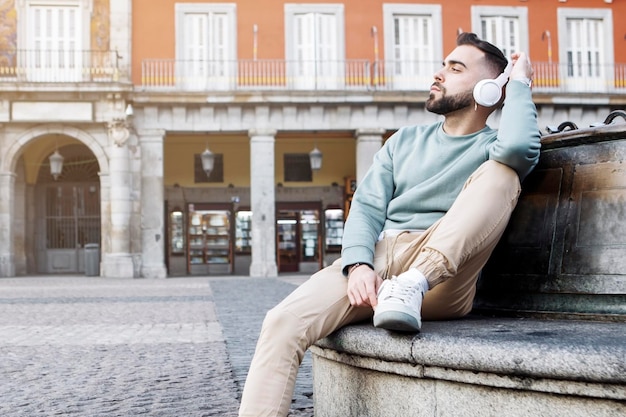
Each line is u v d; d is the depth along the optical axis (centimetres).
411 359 264
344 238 327
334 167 3170
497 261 342
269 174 2709
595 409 224
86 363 704
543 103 2747
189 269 3109
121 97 2638
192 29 2775
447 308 314
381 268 322
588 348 226
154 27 2756
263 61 2775
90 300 1536
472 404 251
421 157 349
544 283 321
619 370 216
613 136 313
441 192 334
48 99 2620
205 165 2744
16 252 3022
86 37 2719
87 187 3105
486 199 297
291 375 293
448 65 345
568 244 317
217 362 696
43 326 1041
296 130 2730
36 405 509
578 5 2886
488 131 343
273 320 296
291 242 3177
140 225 2689
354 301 295
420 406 268
